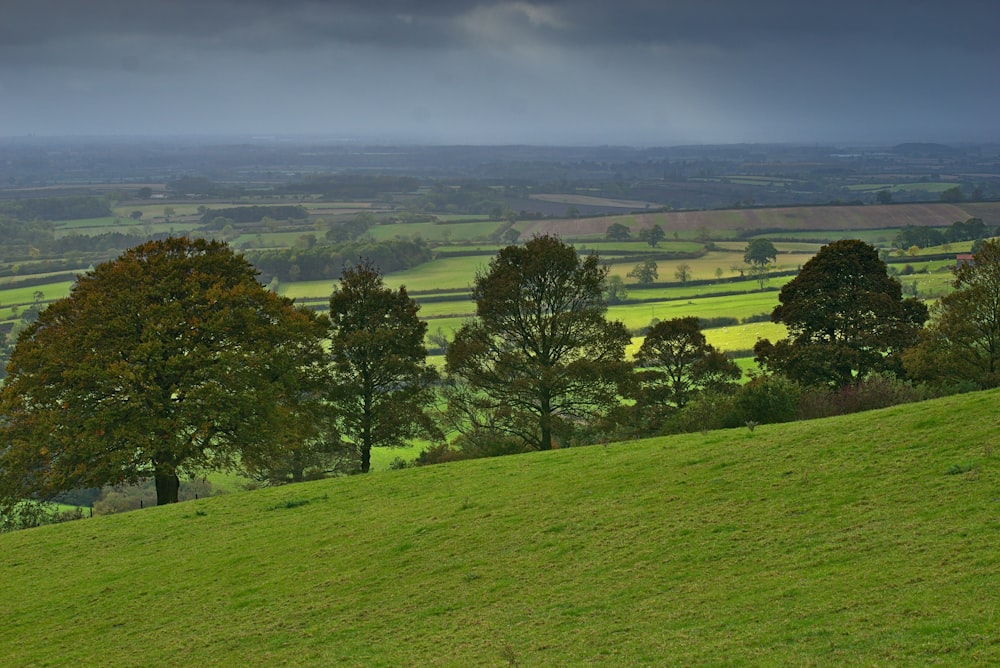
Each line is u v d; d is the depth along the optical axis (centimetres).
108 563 3088
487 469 3775
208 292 4919
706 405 5044
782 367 6066
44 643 2408
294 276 18438
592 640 1823
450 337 12581
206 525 3441
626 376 5484
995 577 1655
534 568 2358
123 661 2202
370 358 5659
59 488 4484
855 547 2009
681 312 14462
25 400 4641
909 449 2616
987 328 5259
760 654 1577
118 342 4691
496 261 5800
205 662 2117
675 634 1766
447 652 1916
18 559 3281
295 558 2825
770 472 2734
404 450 7969
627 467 3225
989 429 2573
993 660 1341
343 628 2184
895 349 5941
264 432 4856
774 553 2103
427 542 2742
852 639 1547
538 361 5525
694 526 2406
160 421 4544
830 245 6322
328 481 4078
